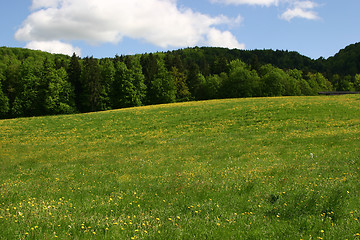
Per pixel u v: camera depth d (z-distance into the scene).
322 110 33.53
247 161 15.91
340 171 11.84
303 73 146.50
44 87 76.19
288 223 7.04
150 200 9.45
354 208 7.72
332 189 9.19
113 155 21.25
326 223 6.90
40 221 7.09
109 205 8.79
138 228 6.78
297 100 44.38
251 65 120.19
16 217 7.30
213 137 26.05
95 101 81.44
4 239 5.94
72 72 87.12
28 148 26.48
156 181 12.41
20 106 74.06
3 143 29.00
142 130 32.31
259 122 30.67
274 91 92.06
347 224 6.74
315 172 11.96
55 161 20.39
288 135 23.66
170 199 9.41
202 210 8.21
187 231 6.57
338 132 22.34
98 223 7.03
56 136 31.84
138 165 16.78
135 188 11.30
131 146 25.00
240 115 34.97
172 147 22.86
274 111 35.06
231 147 20.70
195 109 41.91
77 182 13.21
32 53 165.75
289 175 11.83
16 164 19.86
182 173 13.67
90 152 23.39
